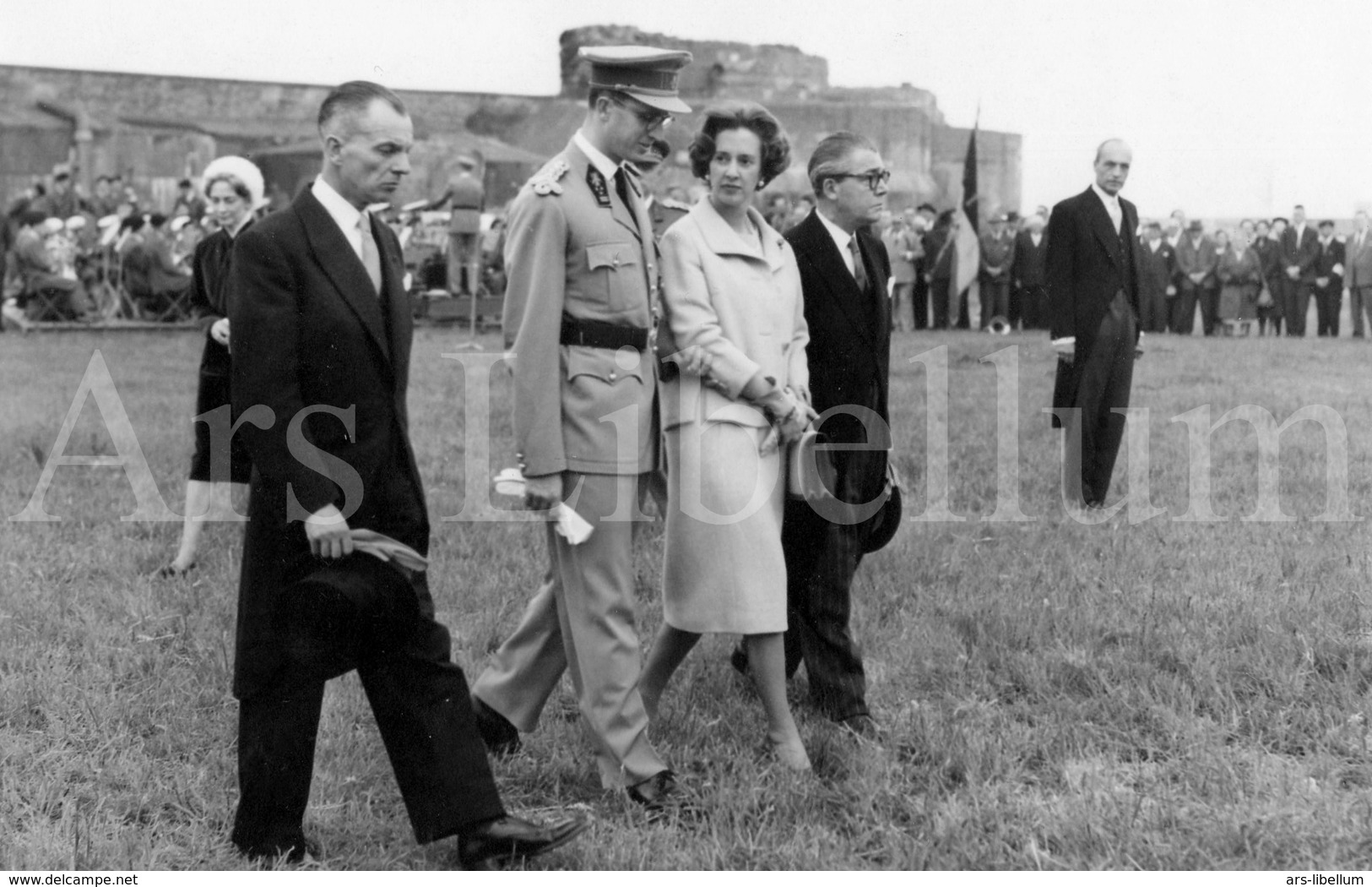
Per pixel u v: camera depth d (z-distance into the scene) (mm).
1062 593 5781
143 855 3582
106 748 4363
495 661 4336
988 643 5203
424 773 3545
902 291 19891
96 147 21453
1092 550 6570
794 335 4500
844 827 3840
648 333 4078
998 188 20922
